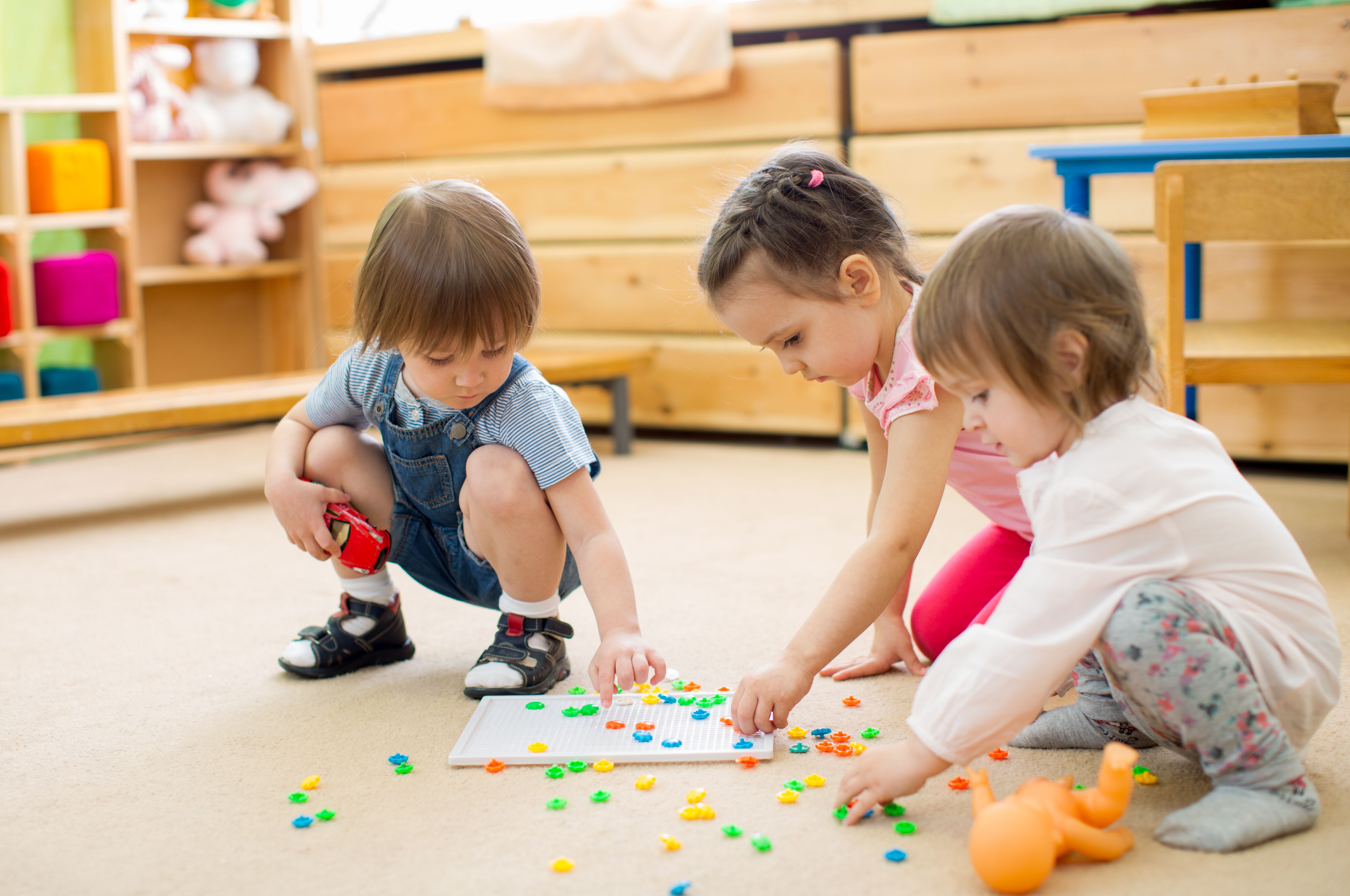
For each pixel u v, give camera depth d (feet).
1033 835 2.55
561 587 4.25
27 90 9.91
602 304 9.77
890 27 9.04
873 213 3.52
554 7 10.63
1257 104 6.15
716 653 4.36
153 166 11.03
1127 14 7.91
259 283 11.80
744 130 9.09
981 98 8.22
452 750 3.45
